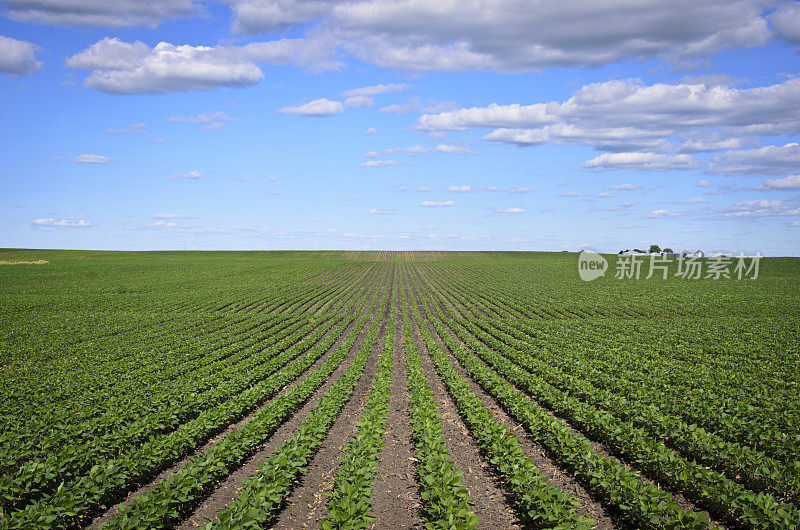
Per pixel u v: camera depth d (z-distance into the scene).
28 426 13.32
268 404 15.52
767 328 34.16
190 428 12.92
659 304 51.38
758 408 14.31
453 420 15.66
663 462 10.71
